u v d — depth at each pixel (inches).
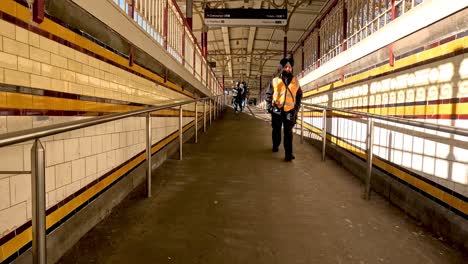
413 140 136.5
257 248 102.6
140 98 173.8
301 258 97.0
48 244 89.1
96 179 121.0
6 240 75.7
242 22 443.5
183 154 241.9
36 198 64.5
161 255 97.6
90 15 114.0
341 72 258.1
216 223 120.6
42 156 64.9
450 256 98.7
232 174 187.9
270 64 1011.9
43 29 90.2
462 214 104.3
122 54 148.2
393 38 161.8
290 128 222.5
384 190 154.6
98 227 116.0
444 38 120.3
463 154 105.2
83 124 81.7
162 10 228.1
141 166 173.0
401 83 153.0
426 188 124.9
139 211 131.2
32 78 85.6
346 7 308.0
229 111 733.3
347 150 220.8
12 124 78.3
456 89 112.3
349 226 119.9
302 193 157.1
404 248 103.5
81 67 111.0
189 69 339.3
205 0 492.4
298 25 579.5
